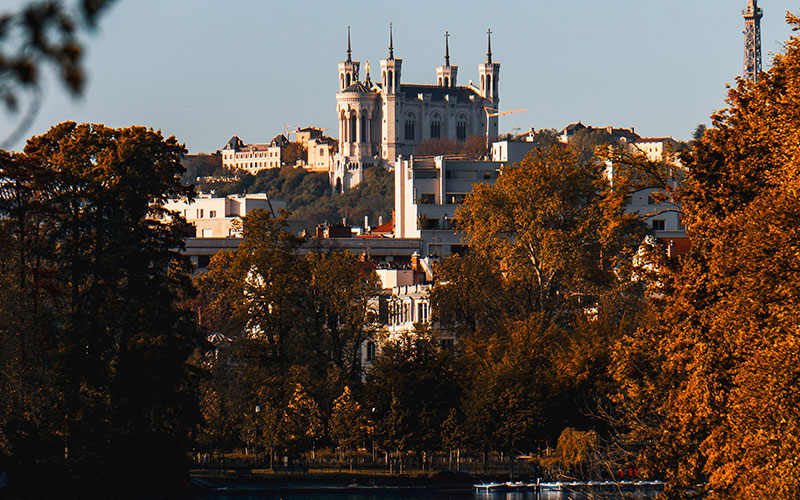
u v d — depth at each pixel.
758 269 174.38
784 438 165.25
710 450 198.88
